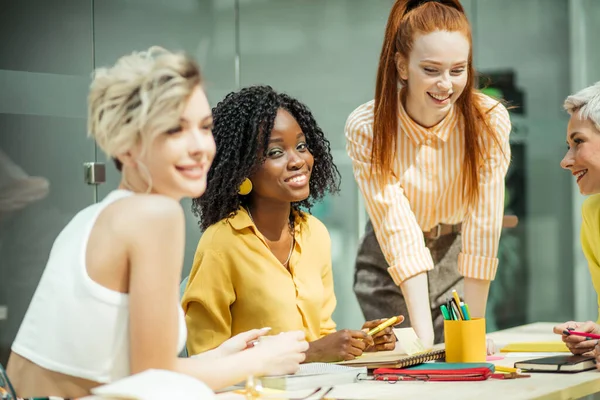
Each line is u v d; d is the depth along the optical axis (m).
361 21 4.00
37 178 3.15
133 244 1.54
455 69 2.59
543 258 5.36
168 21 3.45
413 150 2.75
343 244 4.01
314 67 3.85
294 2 3.79
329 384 1.90
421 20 2.58
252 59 3.65
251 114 2.37
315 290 2.47
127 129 1.57
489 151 2.75
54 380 1.57
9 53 3.11
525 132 5.22
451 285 3.06
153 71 1.57
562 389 1.83
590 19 5.42
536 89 5.25
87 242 1.58
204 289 2.31
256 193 2.42
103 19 3.30
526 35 5.17
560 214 5.45
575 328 2.35
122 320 1.55
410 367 2.05
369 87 4.04
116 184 3.30
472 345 2.16
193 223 3.39
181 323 1.64
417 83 2.60
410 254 2.67
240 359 1.71
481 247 2.76
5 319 3.08
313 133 2.53
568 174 5.48
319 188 2.61
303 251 2.48
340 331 2.16
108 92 1.58
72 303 1.56
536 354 2.36
